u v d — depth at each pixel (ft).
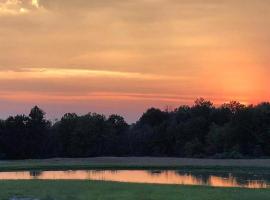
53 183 110.52
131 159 330.13
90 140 428.97
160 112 516.73
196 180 163.12
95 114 457.68
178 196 84.07
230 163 267.80
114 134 460.55
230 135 398.83
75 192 90.53
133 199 79.97
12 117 415.44
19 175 187.42
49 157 420.36
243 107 419.95
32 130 418.92
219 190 95.61
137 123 517.14
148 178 172.76
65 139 430.20
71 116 443.32
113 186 103.09
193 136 440.86
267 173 199.82
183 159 326.85
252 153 387.55
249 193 89.92
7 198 82.02
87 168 236.63
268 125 401.90
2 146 400.26
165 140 454.40
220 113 460.55
